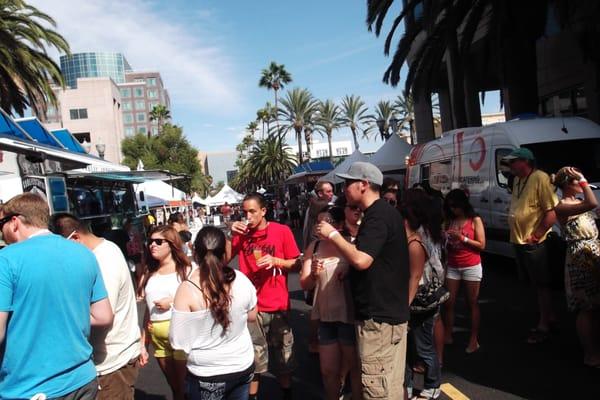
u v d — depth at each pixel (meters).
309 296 5.31
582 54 15.67
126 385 3.39
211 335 3.00
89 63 164.12
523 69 13.67
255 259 4.32
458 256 5.27
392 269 3.12
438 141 12.62
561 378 4.45
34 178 7.79
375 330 3.10
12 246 2.54
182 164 53.97
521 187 5.54
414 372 4.16
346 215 3.82
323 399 4.49
